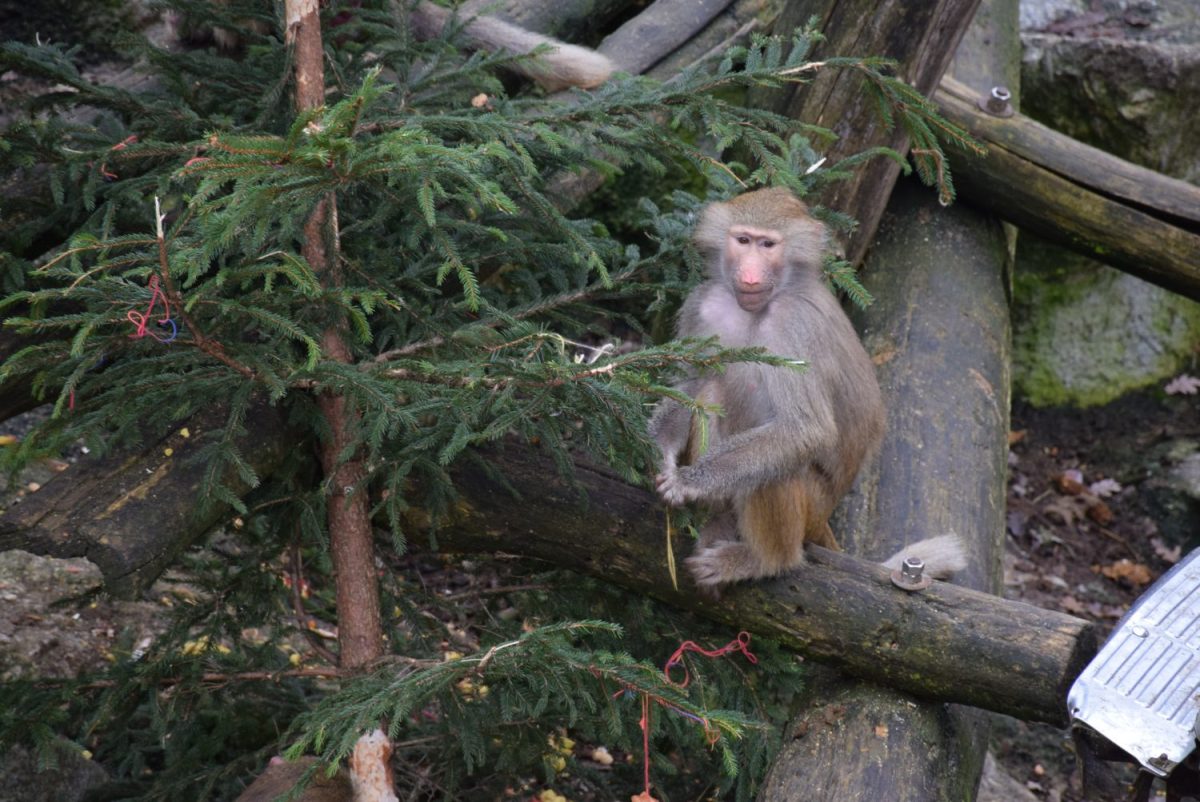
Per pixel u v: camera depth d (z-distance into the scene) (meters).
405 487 8.38
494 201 5.95
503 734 8.60
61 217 8.27
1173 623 7.67
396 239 8.28
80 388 6.85
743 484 8.05
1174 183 12.52
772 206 8.53
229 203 5.77
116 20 15.26
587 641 8.90
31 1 15.02
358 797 7.27
